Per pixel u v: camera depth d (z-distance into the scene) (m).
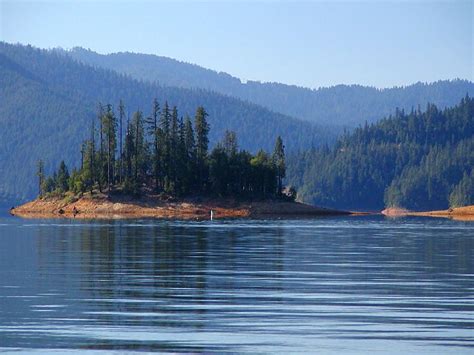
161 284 57.12
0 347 37.41
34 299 50.03
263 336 39.53
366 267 68.94
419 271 65.75
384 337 39.31
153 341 38.50
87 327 41.47
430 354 36.25
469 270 66.62
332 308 46.84
